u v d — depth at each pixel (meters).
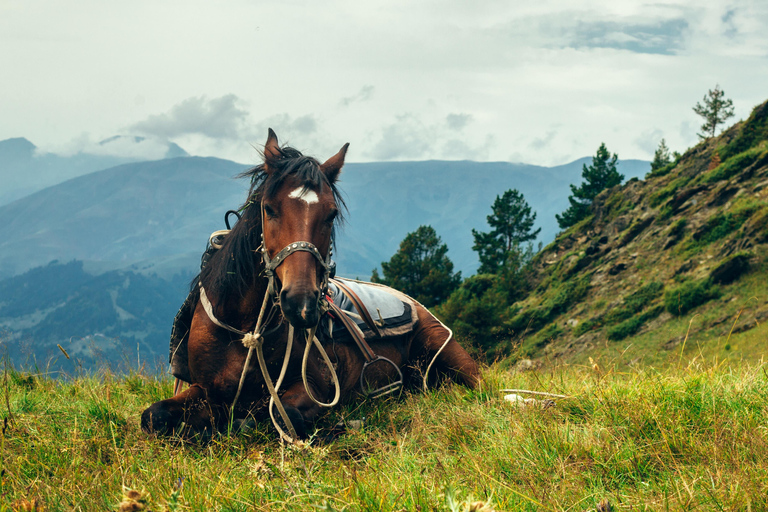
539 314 52.56
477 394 4.62
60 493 2.51
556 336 46.97
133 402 4.85
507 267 63.56
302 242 3.33
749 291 37.06
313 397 3.94
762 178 50.62
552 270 63.97
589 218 69.88
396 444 3.37
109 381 5.26
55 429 3.57
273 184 3.51
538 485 2.64
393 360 5.07
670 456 2.84
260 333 3.75
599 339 42.72
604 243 61.19
